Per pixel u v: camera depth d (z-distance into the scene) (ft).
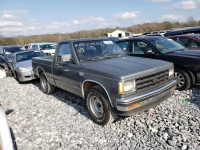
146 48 18.74
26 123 13.15
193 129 10.16
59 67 14.94
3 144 7.11
